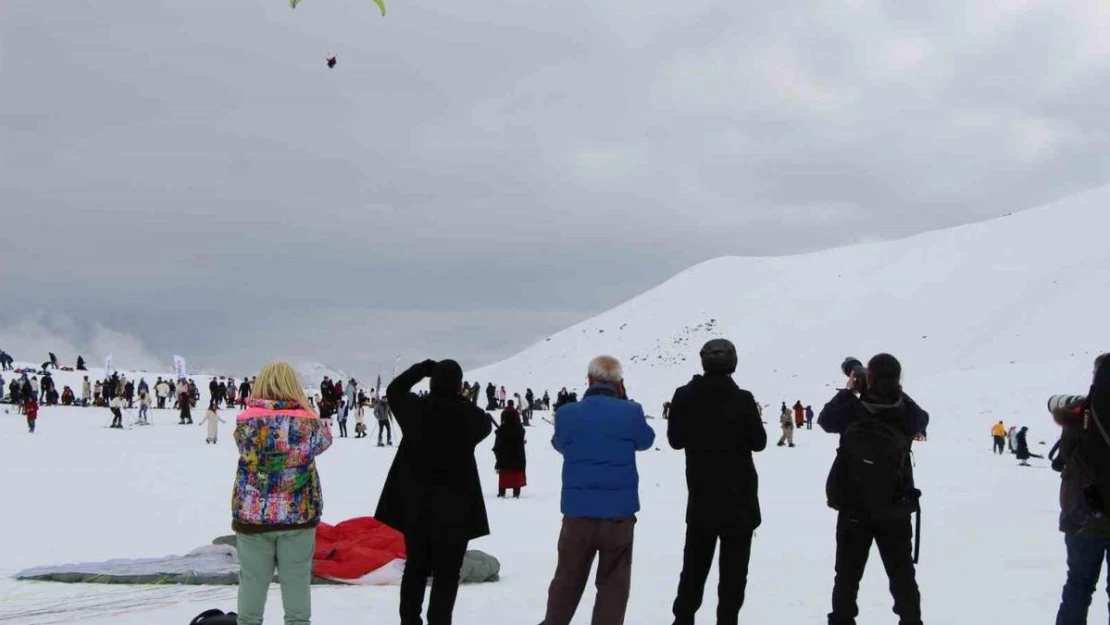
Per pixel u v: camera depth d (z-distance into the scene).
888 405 7.79
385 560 11.48
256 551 7.26
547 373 112.19
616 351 114.31
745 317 116.69
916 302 110.56
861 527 7.85
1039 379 59.97
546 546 16.12
